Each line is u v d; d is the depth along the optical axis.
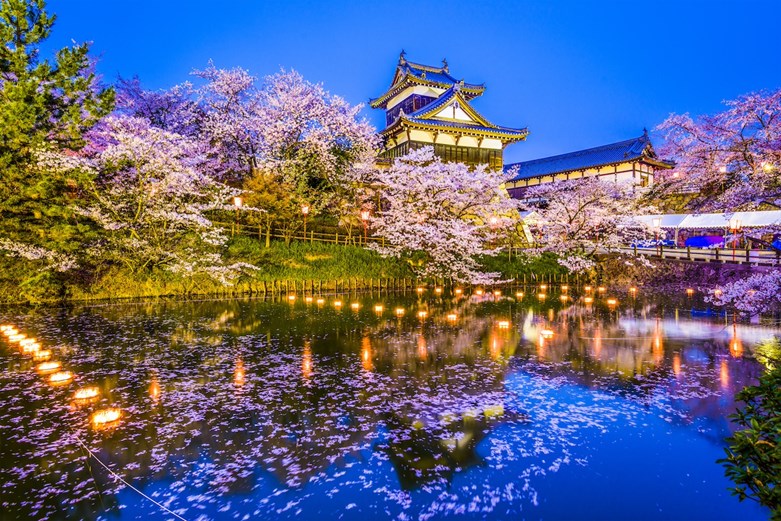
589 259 31.62
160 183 20.12
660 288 28.42
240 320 15.84
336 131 34.44
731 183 17.81
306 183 32.59
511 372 9.66
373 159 34.97
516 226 38.22
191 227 21.97
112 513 4.64
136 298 20.30
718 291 16.94
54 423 6.86
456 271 27.36
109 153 19.08
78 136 19.02
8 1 17.33
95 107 19.16
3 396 8.01
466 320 16.42
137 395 8.08
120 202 20.30
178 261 21.08
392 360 10.59
